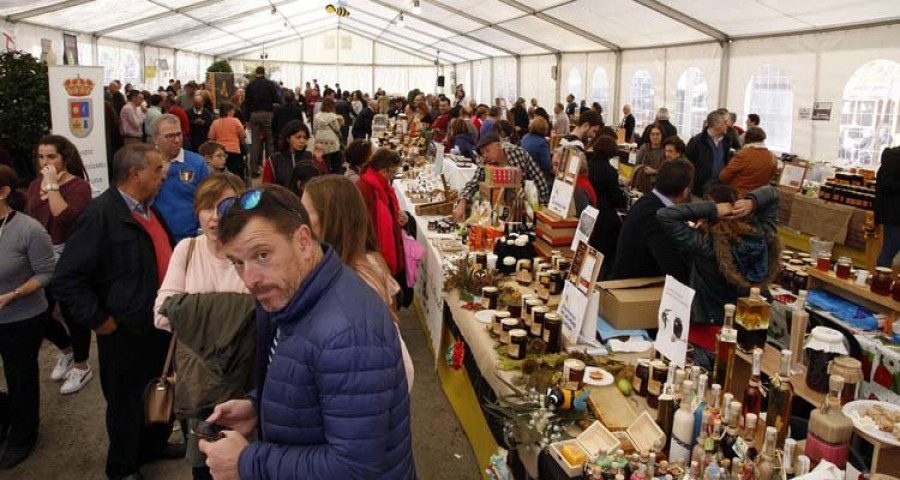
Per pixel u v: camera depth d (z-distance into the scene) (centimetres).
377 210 385
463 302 338
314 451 127
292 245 126
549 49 1738
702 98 1106
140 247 262
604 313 291
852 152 803
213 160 466
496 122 782
